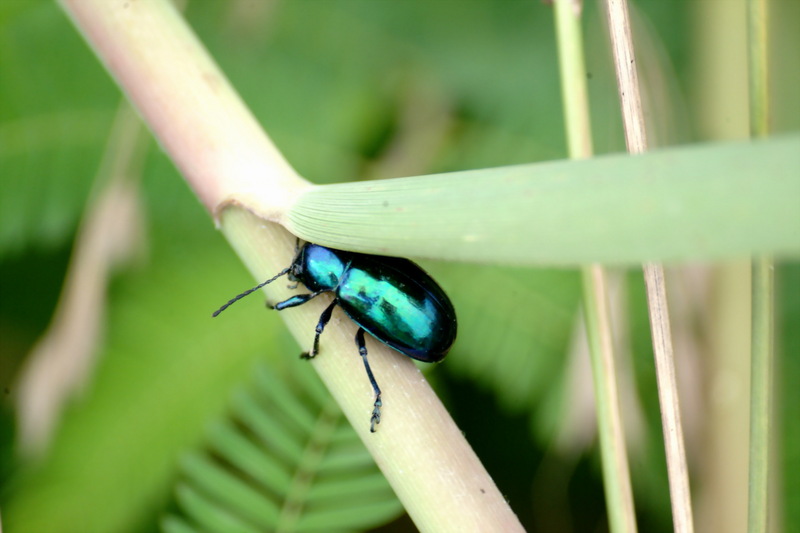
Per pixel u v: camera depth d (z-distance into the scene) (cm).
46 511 16
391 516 14
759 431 12
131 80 13
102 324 16
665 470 16
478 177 11
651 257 10
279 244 13
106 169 17
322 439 14
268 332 17
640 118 13
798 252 10
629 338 16
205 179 13
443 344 14
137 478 16
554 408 16
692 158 10
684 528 12
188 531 14
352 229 11
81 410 16
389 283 14
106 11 13
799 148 10
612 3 13
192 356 17
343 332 12
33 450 16
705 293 16
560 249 11
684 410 16
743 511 16
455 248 11
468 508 12
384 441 12
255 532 14
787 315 17
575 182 11
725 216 10
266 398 14
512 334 17
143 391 16
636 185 10
